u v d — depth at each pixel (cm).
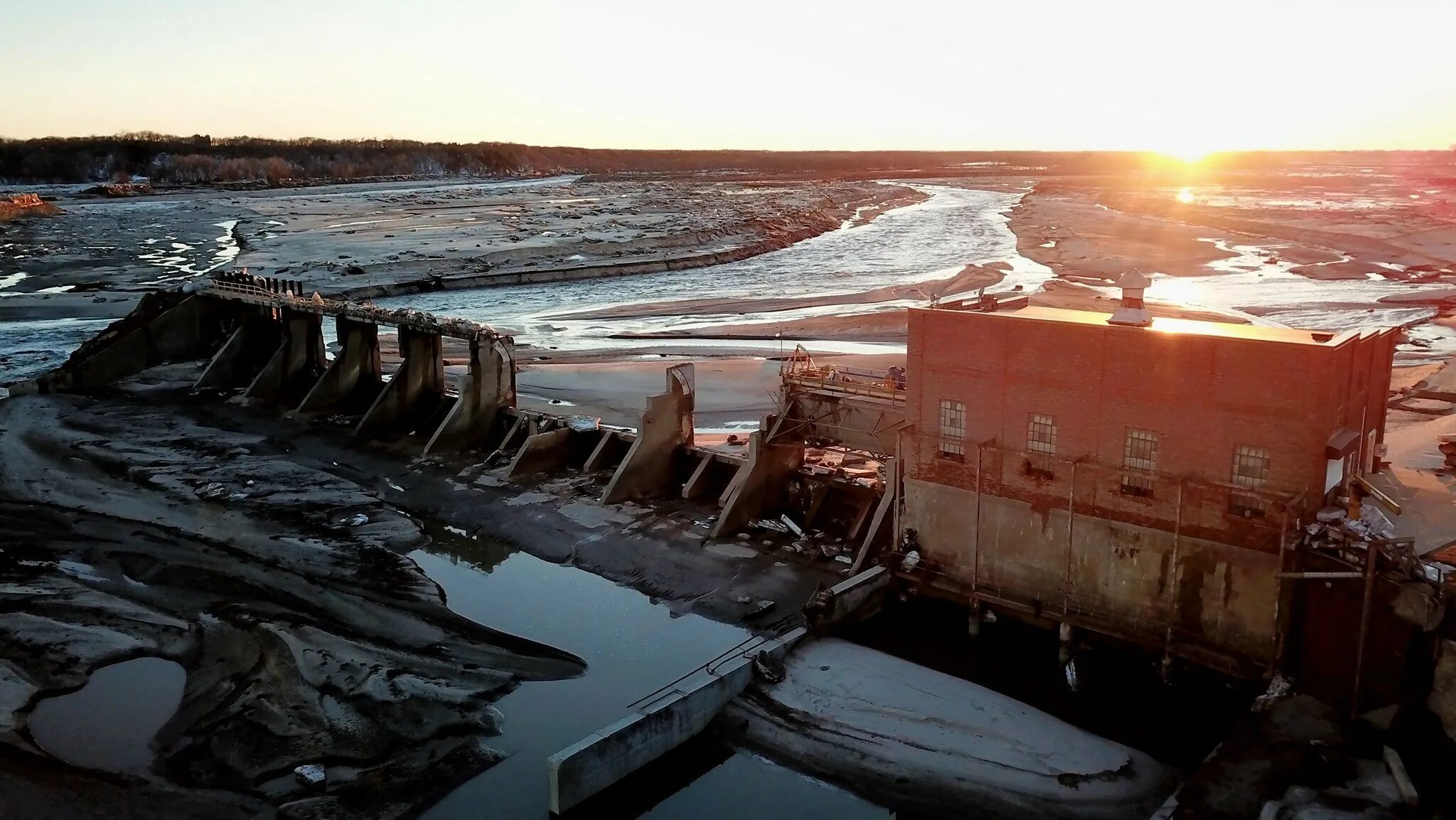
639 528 4591
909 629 3712
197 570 4116
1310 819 2377
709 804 2822
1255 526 2931
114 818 2628
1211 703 3106
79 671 3341
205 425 6322
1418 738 2559
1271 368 2838
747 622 3725
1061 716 3120
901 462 3728
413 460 5644
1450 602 2512
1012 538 3459
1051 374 3262
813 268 14362
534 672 3450
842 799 2808
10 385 7338
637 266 14462
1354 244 15238
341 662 3428
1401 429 5025
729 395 6875
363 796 2762
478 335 5778
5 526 4550
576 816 2747
